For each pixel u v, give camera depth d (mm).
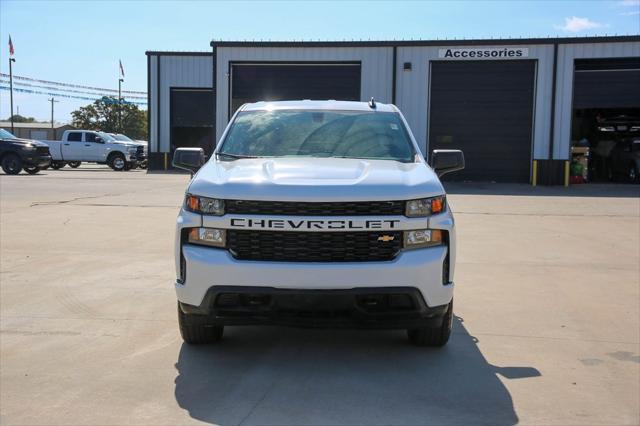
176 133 35688
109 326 5328
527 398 3893
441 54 23438
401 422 3539
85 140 33062
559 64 22938
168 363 4480
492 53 23203
